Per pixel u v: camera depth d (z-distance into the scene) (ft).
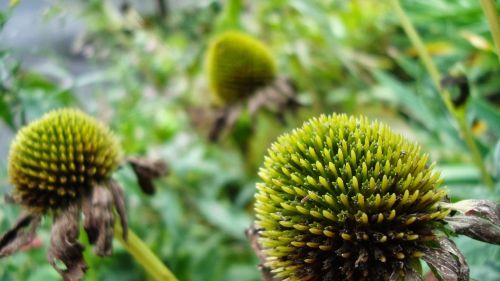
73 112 0.54
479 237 0.33
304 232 0.37
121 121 0.90
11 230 0.50
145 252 0.50
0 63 0.67
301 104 0.87
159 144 1.04
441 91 0.52
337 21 1.16
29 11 1.15
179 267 0.83
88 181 0.51
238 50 0.87
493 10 0.42
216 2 1.16
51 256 0.47
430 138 0.89
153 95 1.10
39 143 0.51
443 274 0.33
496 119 0.62
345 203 0.35
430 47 0.93
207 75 0.92
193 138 1.04
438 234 0.35
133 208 0.85
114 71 1.09
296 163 0.37
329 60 1.10
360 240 0.35
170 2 1.36
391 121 1.02
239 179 0.95
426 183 0.36
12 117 0.68
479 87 0.90
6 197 0.52
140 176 0.56
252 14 1.18
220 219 0.87
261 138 0.94
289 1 0.92
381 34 1.15
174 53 1.21
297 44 1.04
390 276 0.34
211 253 0.83
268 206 0.38
